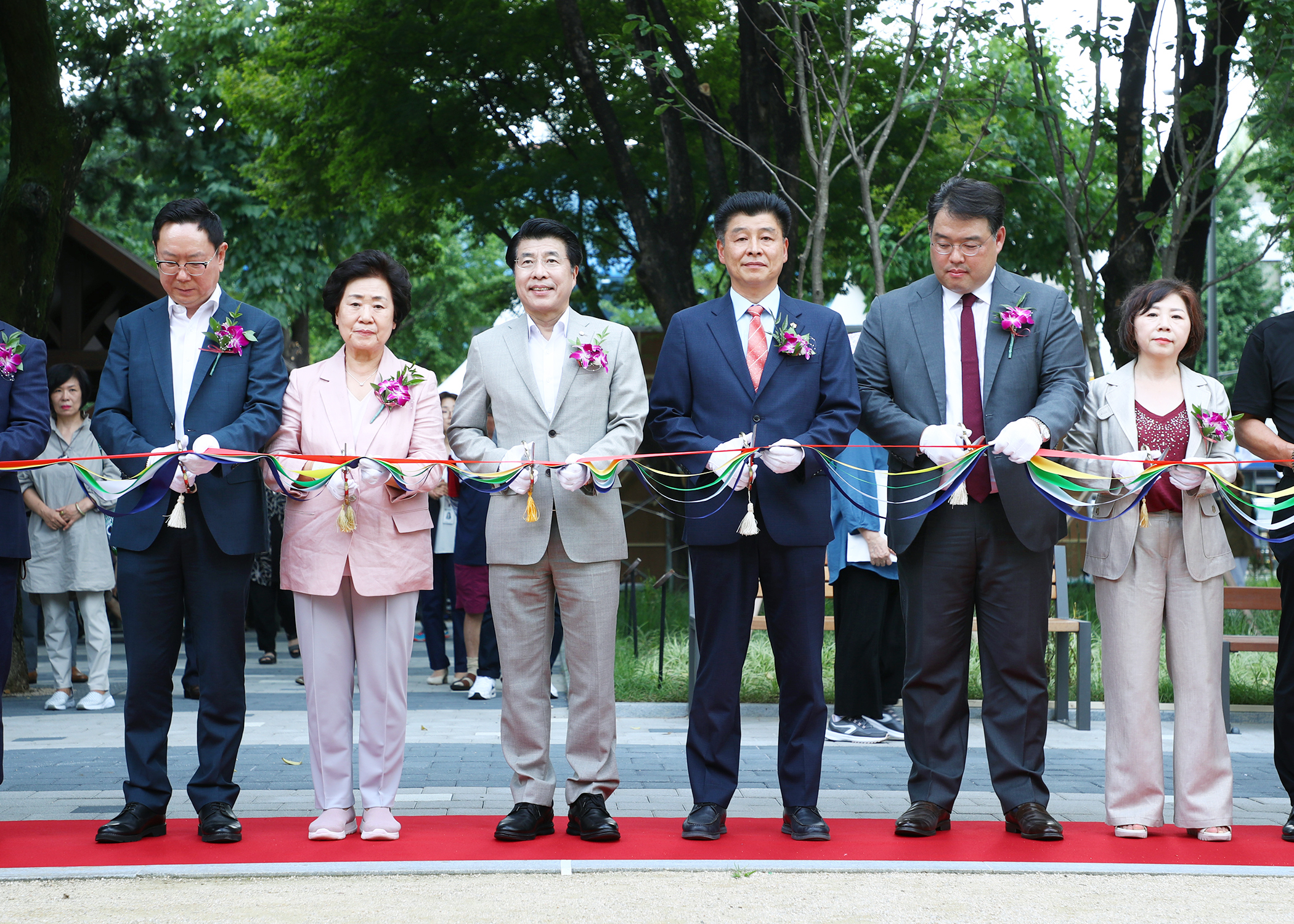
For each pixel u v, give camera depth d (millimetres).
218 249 4129
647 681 7352
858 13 9602
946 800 4055
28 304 8133
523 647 4043
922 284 4297
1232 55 9602
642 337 14641
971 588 4086
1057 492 3898
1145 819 4016
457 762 5461
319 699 4012
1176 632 4105
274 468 3979
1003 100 9789
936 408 4133
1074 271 9836
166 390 4070
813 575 4016
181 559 3982
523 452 3965
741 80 10789
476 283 27219
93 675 7398
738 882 3441
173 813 4391
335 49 13953
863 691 6176
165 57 11883
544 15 13273
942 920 3076
